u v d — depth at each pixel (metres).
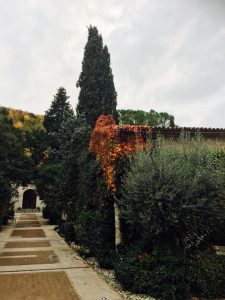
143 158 9.48
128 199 9.39
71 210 17.84
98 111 25.56
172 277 8.01
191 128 13.02
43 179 32.22
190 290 8.12
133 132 12.12
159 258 8.64
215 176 9.05
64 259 13.27
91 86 26.50
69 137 20.80
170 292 7.78
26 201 59.59
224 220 9.59
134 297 8.09
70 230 17.97
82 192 14.62
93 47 27.81
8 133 30.33
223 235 10.15
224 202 9.09
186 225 8.57
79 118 21.80
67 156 18.20
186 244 9.25
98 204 12.83
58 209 23.56
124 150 11.70
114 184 11.32
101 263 11.15
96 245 11.84
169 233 9.12
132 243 10.89
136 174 9.29
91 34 28.28
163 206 8.39
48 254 14.59
